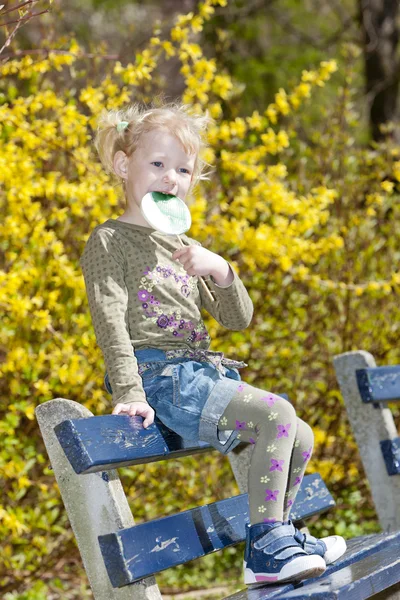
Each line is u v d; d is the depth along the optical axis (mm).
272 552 2787
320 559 2801
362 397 4102
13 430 5480
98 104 5438
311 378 7031
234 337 6375
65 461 2729
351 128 7801
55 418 2721
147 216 3021
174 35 5672
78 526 2727
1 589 5773
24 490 5547
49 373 5867
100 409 5590
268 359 6656
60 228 6012
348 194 6918
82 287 5258
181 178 3182
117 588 2670
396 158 7504
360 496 7090
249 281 6656
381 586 2820
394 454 4211
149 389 2975
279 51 14695
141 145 3182
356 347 6887
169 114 3238
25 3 3662
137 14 16250
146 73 5441
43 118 5895
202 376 2988
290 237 5801
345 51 7133
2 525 5277
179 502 6441
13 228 5176
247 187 6469
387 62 11531
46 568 5840
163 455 2877
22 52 4906
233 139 6055
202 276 3230
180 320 3098
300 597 2553
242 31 14016
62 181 5348
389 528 4227
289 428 2887
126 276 3072
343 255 6832
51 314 5863
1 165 4906
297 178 6910
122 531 2633
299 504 3496
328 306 6973
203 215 5961
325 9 16156
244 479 3516
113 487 2711
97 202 5570
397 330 6934
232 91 6609
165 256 3160
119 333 2889
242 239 5703
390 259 6992
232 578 6328
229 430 2959
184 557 2795
